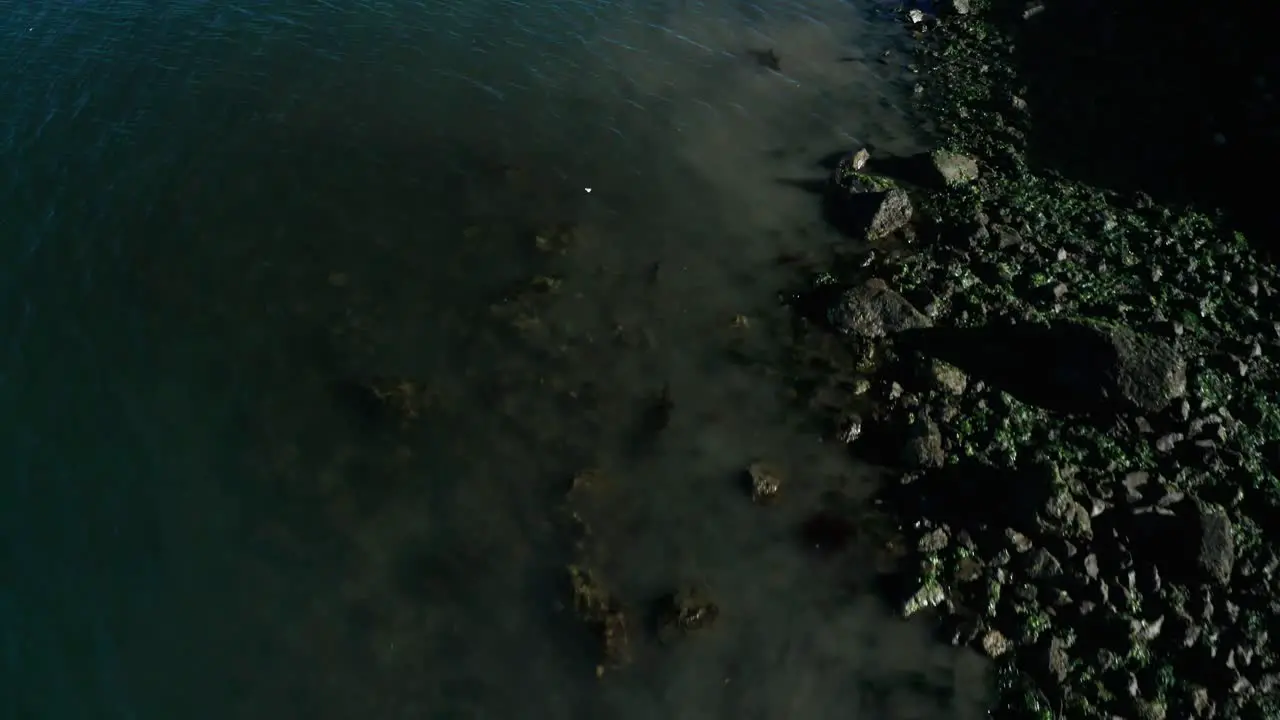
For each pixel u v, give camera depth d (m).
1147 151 27.48
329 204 24.67
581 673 15.44
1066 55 32.91
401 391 19.66
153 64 29.73
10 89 28.02
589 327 21.81
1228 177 26.05
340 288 22.23
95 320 21.06
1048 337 20.53
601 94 30.41
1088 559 16.44
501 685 15.26
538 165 26.86
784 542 17.50
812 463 18.95
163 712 14.80
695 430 19.56
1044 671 15.31
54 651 15.51
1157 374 18.98
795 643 15.93
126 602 16.19
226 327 21.09
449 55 31.62
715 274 23.59
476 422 19.45
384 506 17.80
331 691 15.11
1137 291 22.48
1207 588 16.20
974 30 35.22
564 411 19.81
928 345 21.33
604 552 17.22
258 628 15.89
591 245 24.17
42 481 17.98
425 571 16.77
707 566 17.06
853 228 24.92
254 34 31.81
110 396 19.55
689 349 21.44
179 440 18.80
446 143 27.38
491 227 24.42
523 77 30.84
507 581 16.67
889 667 15.62
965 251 23.98
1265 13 30.02
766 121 29.80
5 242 22.77
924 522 17.56
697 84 31.45
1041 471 17.77
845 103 30.95
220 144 26.42
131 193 24.44
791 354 21.38
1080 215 25.17
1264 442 18.81
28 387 19.62
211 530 17.30
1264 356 20.81
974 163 27.22
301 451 18.70
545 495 18.14
